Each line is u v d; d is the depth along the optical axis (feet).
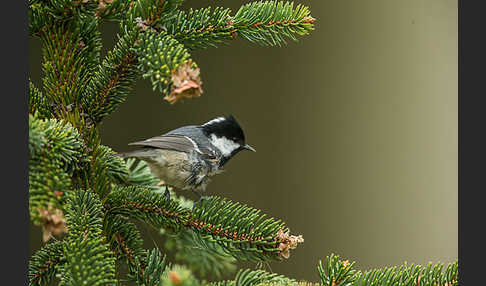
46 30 16.28
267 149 38.60
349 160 39.37
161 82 13.16
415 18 40.34
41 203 12.73
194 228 16.81
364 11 40.22
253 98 38.50
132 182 20.95
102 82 16.96
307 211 38.22
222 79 38.11
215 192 37.11
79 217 14.66
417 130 39.68
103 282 12.91
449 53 40.09
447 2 40.73
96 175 16.74
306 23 18.08
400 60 40.11
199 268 19.70
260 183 38.06
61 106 16.63
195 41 17.39
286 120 39.34
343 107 39.78
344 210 38.40
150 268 16.55
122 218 17.65
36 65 31.58
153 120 35.68
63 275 14.26
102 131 34.60
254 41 18.02
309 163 38.55
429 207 38.42
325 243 37.50
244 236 16.16
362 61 40.09
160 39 14.87
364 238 37.68
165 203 16.92
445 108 39.65
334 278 14.96
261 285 15.55
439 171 39.06
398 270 15.06
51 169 13.53
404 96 39.86
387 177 38.96
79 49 16.63
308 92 39.19
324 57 39.78
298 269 36.47
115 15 17.03
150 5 15.75
